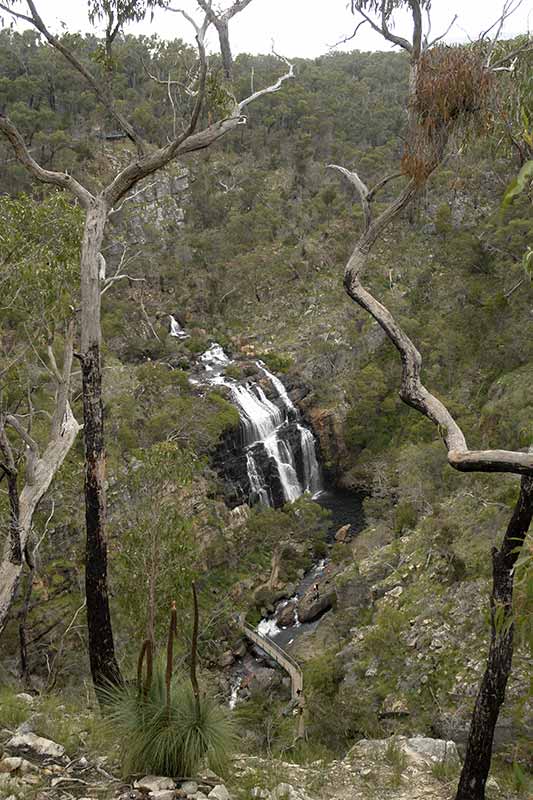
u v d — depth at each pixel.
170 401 36.97
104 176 54.78
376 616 23.80
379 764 7.47
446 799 6.82
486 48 5.70
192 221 64.12
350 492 43.97
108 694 6.86
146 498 11.27
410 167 5.81
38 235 11.66
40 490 11.39
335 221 61.22
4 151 46.69
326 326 51.12
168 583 11.00
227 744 6.04
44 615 19.88
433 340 47.62
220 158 72.75
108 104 8.45
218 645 25.20
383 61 96.69
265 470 40.34
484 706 6.61
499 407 35.50
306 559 33.25
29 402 12.85
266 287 56.38
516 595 5.36
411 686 19.02
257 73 67.00
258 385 45.25
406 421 45.47
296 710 18.75
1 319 12.10
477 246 50.72
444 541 24.97
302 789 6.49
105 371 36.62
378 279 53.09
